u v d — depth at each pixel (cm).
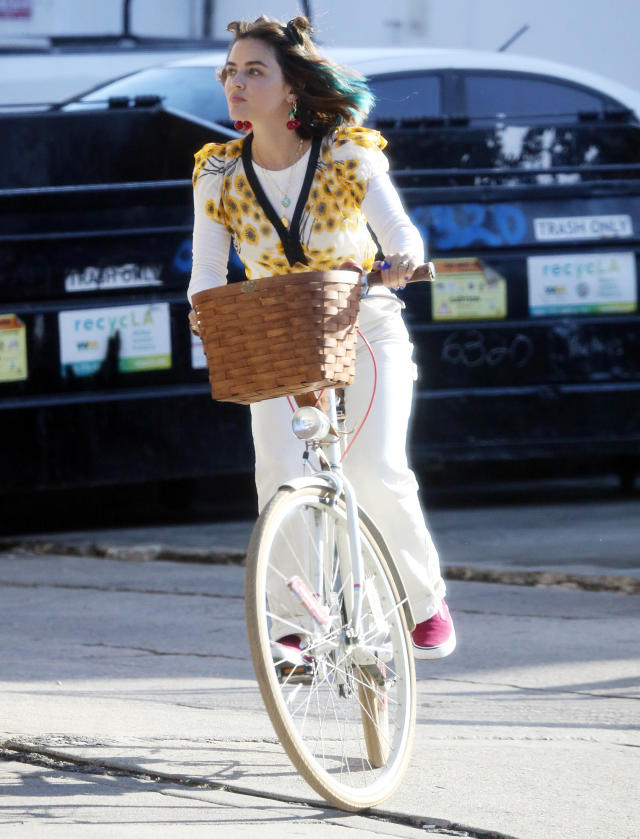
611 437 2883
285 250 1111
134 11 4200
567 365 2866
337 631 1063
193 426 2753
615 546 2362
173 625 1848
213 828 970
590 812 1005
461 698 1415
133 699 1409
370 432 1122
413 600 1159
